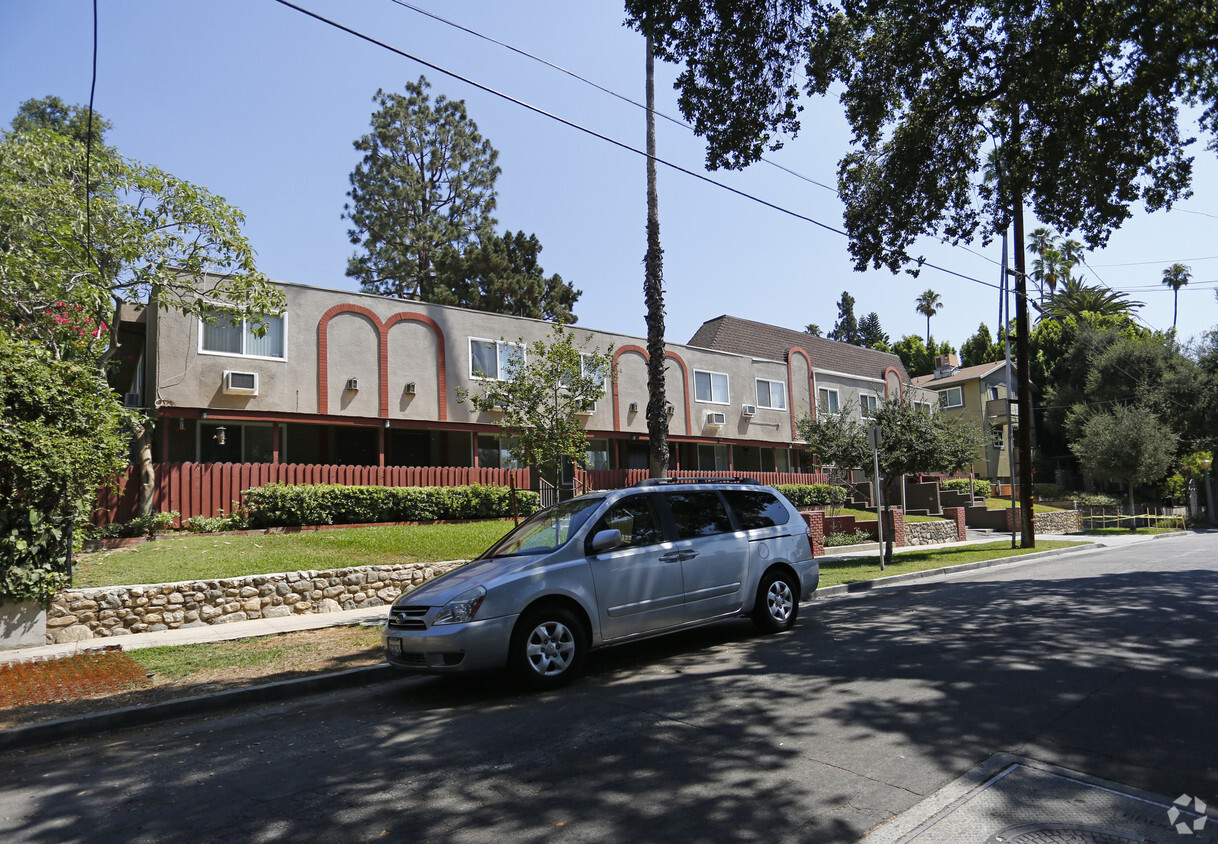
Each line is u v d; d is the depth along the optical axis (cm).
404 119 4053
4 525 921
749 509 897
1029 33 1095
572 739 523
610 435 2642
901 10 1096
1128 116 1109
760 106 1136
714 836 364
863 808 389
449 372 2272
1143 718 509
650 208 1545
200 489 1645
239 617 1124
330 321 2070
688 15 1052
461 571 737
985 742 475
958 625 871
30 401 928
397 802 427
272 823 406
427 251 4000
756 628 884
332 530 1667
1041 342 5191
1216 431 3800
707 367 3055
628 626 735
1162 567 1422
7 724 613
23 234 1438
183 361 1831
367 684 765
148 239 1555
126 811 437
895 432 1816
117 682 754
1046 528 3050
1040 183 1209
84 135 2664
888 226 1390
